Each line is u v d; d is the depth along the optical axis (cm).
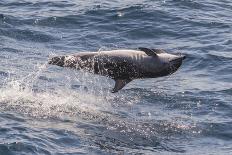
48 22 6275
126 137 3781
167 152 3616
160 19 6378
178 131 3934
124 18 6381
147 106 4369
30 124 3762
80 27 6206
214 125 4025
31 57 5325
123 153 3538
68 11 6625
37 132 3638
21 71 4909
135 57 3875
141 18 6388
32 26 6141
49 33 6009
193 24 6322
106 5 6788
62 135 3653
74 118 3984
